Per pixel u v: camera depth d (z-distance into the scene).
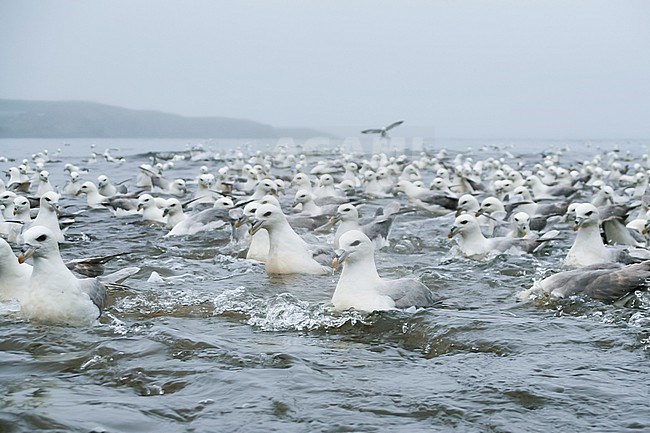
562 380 9.20
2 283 12.44
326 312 12.37
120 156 65.50
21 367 9.89
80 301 11.52
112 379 9.52
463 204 22.11
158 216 23.73
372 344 10.93
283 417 8.20
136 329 11.48
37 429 7.86
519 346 10.57
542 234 18.89
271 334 11.44
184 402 8.64
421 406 8.45
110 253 18.08
